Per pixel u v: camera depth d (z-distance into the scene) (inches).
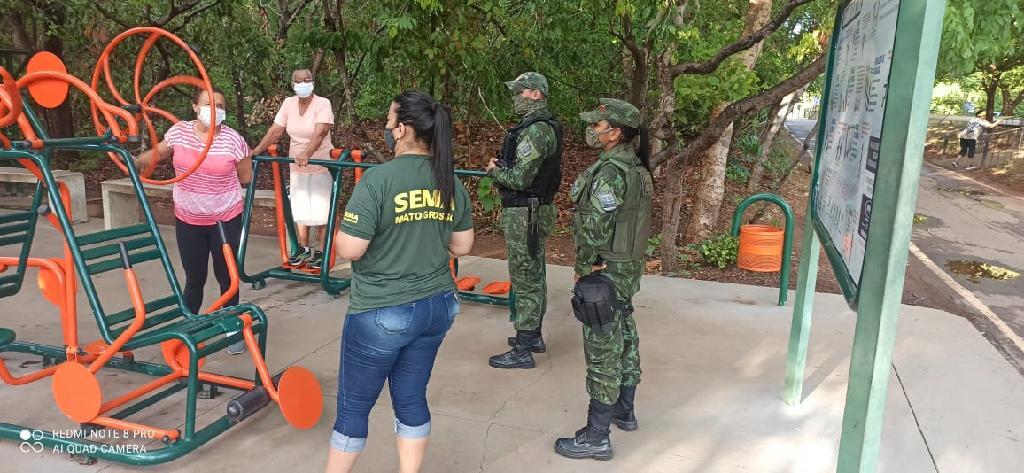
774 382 159.9
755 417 142.8
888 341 71.0
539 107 157.8
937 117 1167.0
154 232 134.3
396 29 258.2
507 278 244.5
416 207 93.7
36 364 161.0
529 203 158.4
